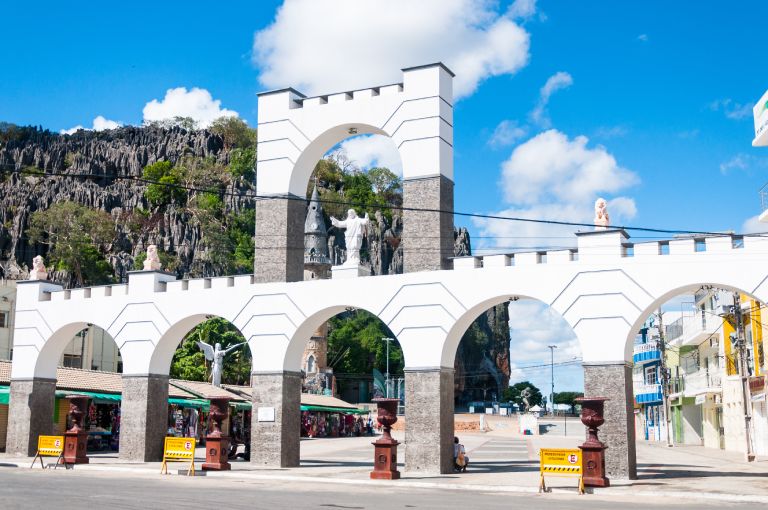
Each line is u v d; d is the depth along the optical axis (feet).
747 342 154.51
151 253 113.91
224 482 79.71
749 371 151.33
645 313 85.92
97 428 143.43
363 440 205.87
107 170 620.08
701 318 181.68
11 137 652.48
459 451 94.68
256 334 103.86
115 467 95.96
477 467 102.58
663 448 177.06
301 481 83.20
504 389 558.97
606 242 87.76
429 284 95.45
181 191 573.74
